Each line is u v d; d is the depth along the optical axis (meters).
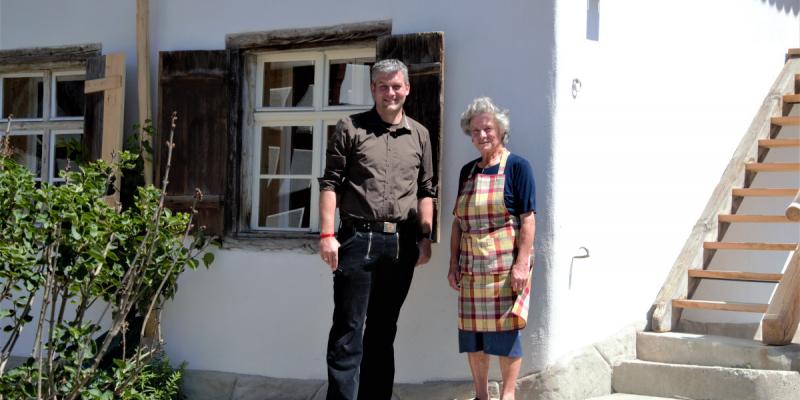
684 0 7.33
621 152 6.57
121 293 5.98
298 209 6.82
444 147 6.16
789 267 6.32
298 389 6.55
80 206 5.59
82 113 7.61
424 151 5.80
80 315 5.83
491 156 5.63
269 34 6.72
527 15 5.98
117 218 5.78
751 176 7.86
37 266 5.70
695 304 6.75
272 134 6.91
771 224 8.40
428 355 6.20
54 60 7.50
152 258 6.02
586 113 6.21
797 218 5.92
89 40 7.41
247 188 6.86
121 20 7.29
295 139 6.85
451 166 6.14
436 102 6.05
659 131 7.00
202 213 6.84
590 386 6.20
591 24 6.26
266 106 6.93
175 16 7.07
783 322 6.06
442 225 6.16
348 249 5.53
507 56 6.03
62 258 5.71
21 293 7.37
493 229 5.54
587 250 6.22
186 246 6.91
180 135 6.90
